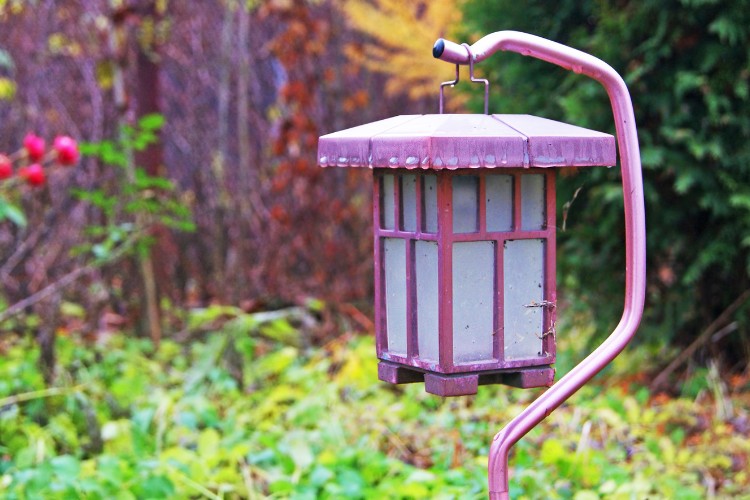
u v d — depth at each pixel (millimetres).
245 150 7582
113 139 7051
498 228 2318
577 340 6152
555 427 4629
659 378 5398
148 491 3621
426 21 7000
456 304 2279
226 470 3938
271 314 6645
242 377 5789
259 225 7664
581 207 5469
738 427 4656
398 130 2207
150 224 6309
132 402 5207
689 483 3973
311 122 7355
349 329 6848
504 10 5492
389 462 3908
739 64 4938
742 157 4961
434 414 4969
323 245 7445
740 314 5363
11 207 4684
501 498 2258
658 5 4902
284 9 7273
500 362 2316
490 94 5742
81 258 7066
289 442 4473
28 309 6812
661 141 5164
